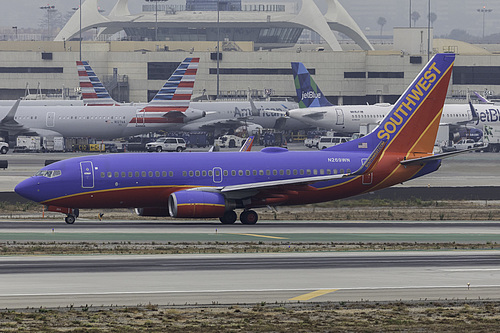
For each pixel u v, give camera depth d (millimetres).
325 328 112250
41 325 111875
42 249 176625
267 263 161875
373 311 122812
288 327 112625
